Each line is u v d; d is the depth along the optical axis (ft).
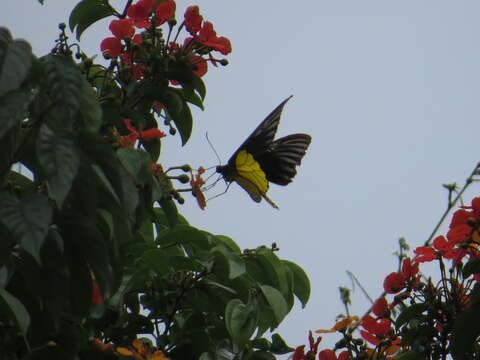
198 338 23.75
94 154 15.87
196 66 26.14
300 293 26.48
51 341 19.74
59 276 16.20
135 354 21.62
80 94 15.30
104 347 21.38
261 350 23.93
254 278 25.34
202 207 24.77
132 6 26.40
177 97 26.37
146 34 26.53
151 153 26.30
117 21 26.05
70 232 16.26
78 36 27.35
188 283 24.21
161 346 23.53
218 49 26.50
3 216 13.70
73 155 14.28
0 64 14.26
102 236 17.19
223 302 24.31
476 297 20.98
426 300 22.47
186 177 24.53
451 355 21.09
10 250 14.60
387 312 22.88
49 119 15.33
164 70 25.98
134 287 24.32
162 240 25.02
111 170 15.93
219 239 25.25
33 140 16.24
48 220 13.78
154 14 26.37
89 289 16.71
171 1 26.14
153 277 24.26
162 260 23.90
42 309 18.67
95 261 16.34
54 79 15.25
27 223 13.67
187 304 24.44
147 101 26.55
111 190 15.64
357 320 22.84
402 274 22.85
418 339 22.22
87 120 16.74
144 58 26.08
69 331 19.89
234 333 22.88
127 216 17.71
